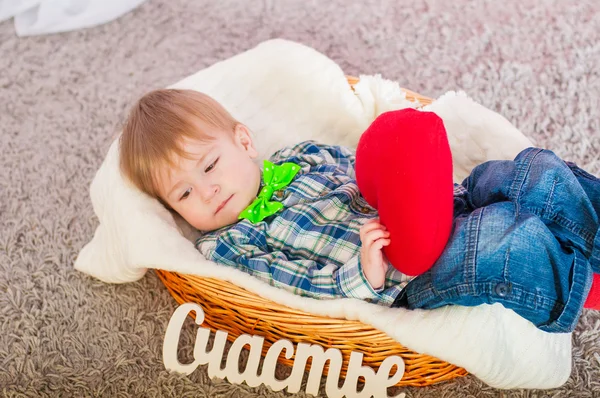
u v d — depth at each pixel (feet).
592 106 5.73
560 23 6.53
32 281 4.86
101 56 6.68
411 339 3.55
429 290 3.66
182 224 4.61
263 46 5.42
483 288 3.38
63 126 6.01
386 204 3.28
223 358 4.36
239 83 5.28
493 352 3.58
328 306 3.69
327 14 6.96
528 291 3.31
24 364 4.36
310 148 4.78
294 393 4.04
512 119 5.70
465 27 6.65
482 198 3.98
